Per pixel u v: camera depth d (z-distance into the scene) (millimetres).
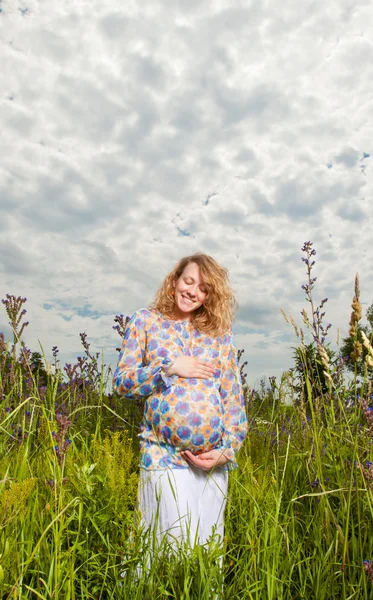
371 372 2377
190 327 3049
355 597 2162
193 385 2740
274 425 4348
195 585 2211
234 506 3018
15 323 3418
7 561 1971
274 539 2469
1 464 2777
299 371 3623
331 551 2465
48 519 2393
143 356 2984
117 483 2578
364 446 2639
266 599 2227
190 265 3006
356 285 2322
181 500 2570
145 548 2277
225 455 2727
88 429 3982
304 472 3451
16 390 3936
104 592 2297
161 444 2695
